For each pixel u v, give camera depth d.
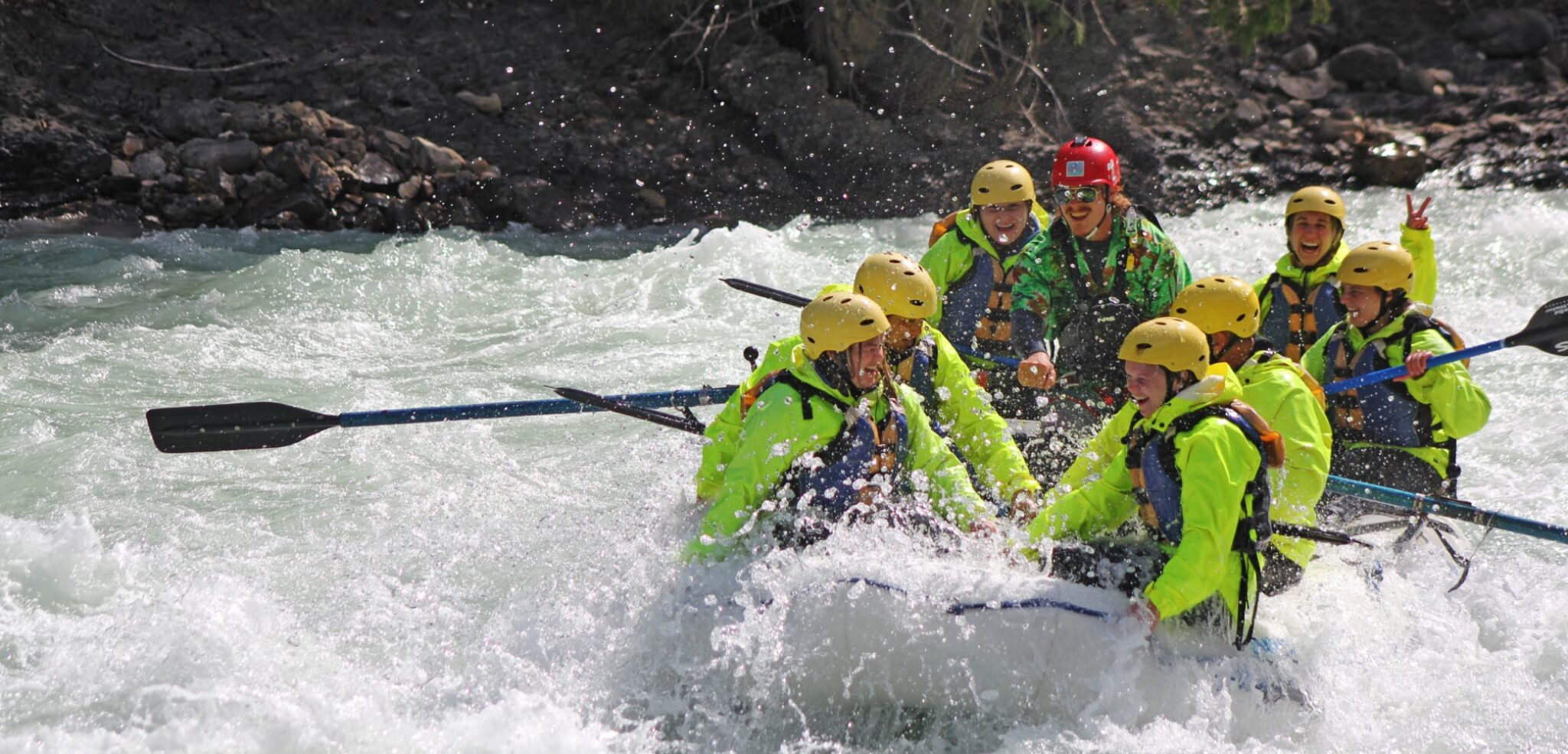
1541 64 57.16
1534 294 37.47
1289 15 54.12
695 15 56.94
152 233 45.50
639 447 27.95
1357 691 18.02
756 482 17.80
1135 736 16.84
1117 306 22.75
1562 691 18.36
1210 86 55.97
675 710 17.75
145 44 51.84
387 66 53.75
